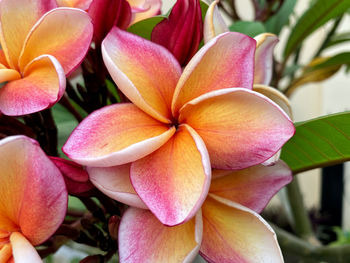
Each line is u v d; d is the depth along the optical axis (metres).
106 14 0.20
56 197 0.14
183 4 0.18
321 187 0.79
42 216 0.14
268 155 0.15
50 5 0.18
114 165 0.15
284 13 0.41
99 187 0.15
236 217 0.17
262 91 0.19
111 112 0.16
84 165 0.15
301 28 0.39
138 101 0.15
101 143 0.15
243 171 0.18
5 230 0.15
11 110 0.16
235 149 0.15
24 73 0.17
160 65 0.17
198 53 0.15
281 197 0.41
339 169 0.77
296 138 0.22
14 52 0.18
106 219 0.20
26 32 0.18
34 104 0.16
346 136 0.21
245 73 0.16
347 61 0.42
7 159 0.14
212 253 0.16
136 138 0.15
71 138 0.15
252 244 0.16
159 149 0.15
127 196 0.15
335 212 0.78
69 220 0.22
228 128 0.15
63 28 0.17
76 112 0.23
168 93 0.17
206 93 0.15
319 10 0.37
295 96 0.81
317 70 0.45
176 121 0.16
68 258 0.42
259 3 0.43
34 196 0.14
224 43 0.16
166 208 0.14
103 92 0.22
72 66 0.17
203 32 0.18
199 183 0.14
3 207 0.15
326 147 0.22
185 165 0.15
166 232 0.16
